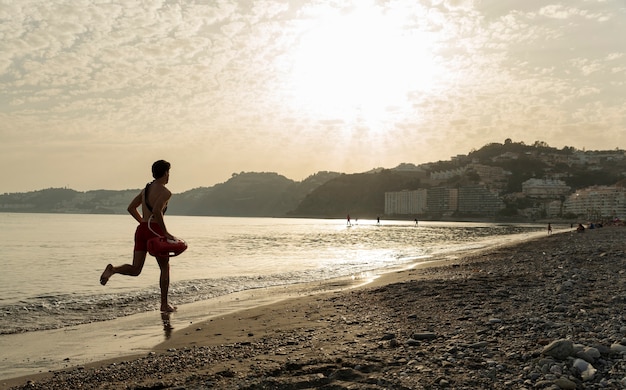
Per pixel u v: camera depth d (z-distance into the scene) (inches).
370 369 183.8
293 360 203.9
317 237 2573.8
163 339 288.5
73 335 309.4
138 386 180.4
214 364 210.1
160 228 310.2
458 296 383.9
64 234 2655.0
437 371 175.3
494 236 2659.9
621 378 157.1
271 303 430.0
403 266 863.1
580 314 269.1
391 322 288.0
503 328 239.9
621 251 809.5
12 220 6412.4
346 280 643.5
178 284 601.6
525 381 159.3
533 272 550.3
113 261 1056.8
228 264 938.1
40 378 206.2
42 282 663.8
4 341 292.2
